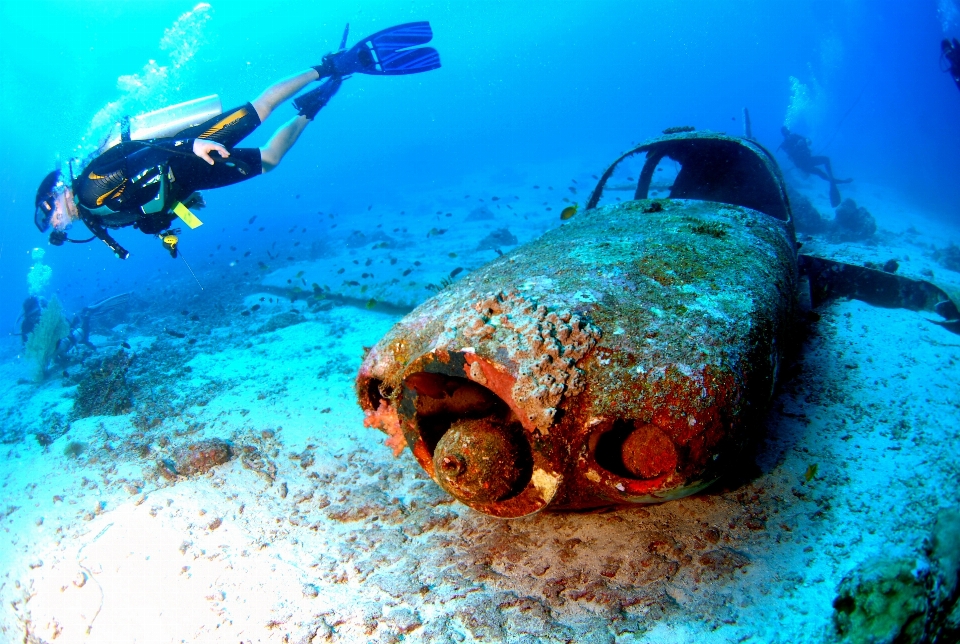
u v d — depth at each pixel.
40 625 3.26
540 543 3.03
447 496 3.66
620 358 2.38
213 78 67.62
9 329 21.83
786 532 2.80
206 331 10.09
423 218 23.19
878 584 2.10
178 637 2.89
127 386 7.12
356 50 5.62
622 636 2.39
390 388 3.03
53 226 4.28
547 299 2.76
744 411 2.35
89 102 51.28
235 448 4.86
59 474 5.27
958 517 2.28
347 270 12.12
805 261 5.88
